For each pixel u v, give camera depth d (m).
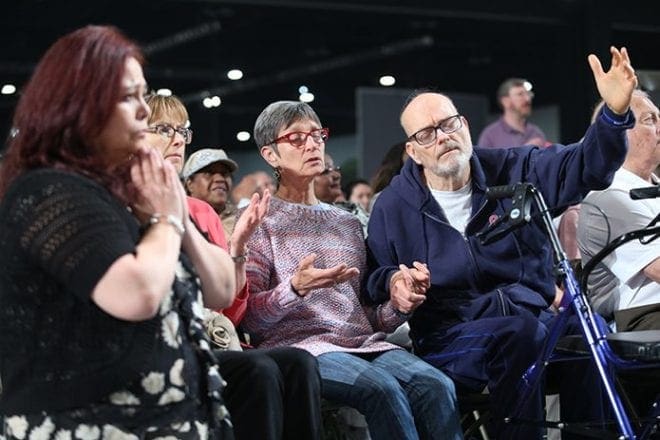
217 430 2.42
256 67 9.03
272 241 3.58
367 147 7.93
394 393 3.30
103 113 2.24
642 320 3.85
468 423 4.02
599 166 3.53
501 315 3.61
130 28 8.55
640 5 8.84
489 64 9.30
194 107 8.95
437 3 8.89
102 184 2.27
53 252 2.15
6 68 8.12
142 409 2.26
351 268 3.35
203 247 2.46
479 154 3.84
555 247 3.18
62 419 2.22
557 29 8.95
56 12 8.24
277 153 3.66
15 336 2.23
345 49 9.14
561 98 8.94
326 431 3.72
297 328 3.54
